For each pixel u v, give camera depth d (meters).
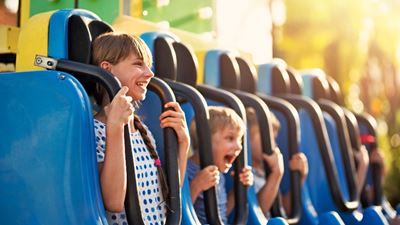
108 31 2.11
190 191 2.22
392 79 9.05
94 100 2.07
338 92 4.05
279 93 3.40
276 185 2.74
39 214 1.78
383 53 8.82
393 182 6.62
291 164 2.89
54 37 1.94
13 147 1.83
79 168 1.75
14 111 1.84
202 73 3.11
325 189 3.32
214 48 3.26
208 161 2.23
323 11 7.84
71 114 1.77
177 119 1.99
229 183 2.75
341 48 8.09
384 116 8.89
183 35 3.09
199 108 2.22
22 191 1.81
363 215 2.93
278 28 7.51
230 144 2.46
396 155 6.91
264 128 2.73
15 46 2.26
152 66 2.34
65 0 2.74
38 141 1.80
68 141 1.77
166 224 1.88
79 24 1.98
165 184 1.96
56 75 1.81
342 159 3.28
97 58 1.96
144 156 1.98
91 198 1.74
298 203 2.84
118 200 1.78
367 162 3.63
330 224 2.62
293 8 7.68
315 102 3.44
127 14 3.03
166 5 3.33
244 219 2.38
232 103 2.55
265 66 3.43
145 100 2.26
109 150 1.77
